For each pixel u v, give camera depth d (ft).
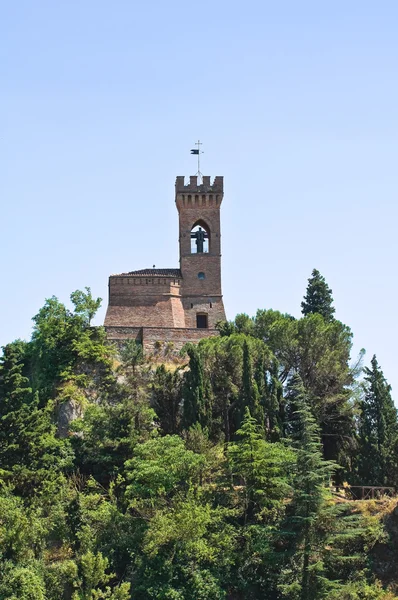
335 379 383.45
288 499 313.12
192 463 305.94
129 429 332.39
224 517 305.12
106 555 288.92
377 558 302.86
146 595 279.28
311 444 298.35
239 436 349.20
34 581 261.85
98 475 328.90
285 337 391.45
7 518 279.28
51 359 390.01
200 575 283.59
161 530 282.56
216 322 454.40
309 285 479.82
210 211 485.56
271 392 364.17
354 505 317.83
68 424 365.61
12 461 312.71
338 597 280.31
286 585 285.84
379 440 358.43
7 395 326.65
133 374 377.30
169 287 467.93
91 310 419.95
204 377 364.99
